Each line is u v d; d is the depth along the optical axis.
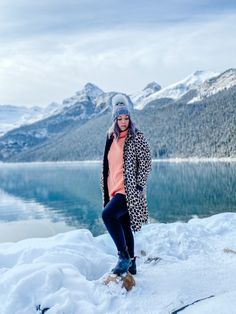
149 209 43.12
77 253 3.75
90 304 2.78
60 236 4.52
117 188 3.37
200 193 53.97
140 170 3.38
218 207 42.16
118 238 3.27
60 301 2.75
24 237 31.73
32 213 48.50
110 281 3.06
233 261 3.83
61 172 142.38
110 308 2.80
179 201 47.94
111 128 3.44
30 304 2.78
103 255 3.94
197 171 95.69
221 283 3.23
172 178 79.06
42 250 3.78
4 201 63.38
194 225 5.28
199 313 2.62
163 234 4.80
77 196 65.31
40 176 125.75
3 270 3.43
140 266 3.79
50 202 59.47
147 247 4.47
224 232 5.24
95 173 124.75
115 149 3.43
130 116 3.40
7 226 38.31
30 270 3.07
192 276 3.39
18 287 2.84
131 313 2.73
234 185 60.75
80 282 3.02
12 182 105.31
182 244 4.43
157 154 174.38
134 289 3.06
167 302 2.87
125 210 3.36
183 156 165.88
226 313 2.56
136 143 3.37
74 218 43.44
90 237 4.60
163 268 3.67
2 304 2.80
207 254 4.19
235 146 147.75
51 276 2.93
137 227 3.33
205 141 163.50
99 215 45.09
